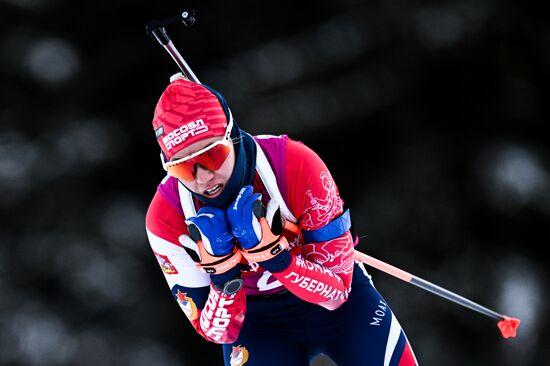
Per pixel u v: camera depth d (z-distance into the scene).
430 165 41.38
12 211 39.69
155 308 40.06
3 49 40.47
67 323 39.00
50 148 40.53
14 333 38.44
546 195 40.78
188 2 41.53
